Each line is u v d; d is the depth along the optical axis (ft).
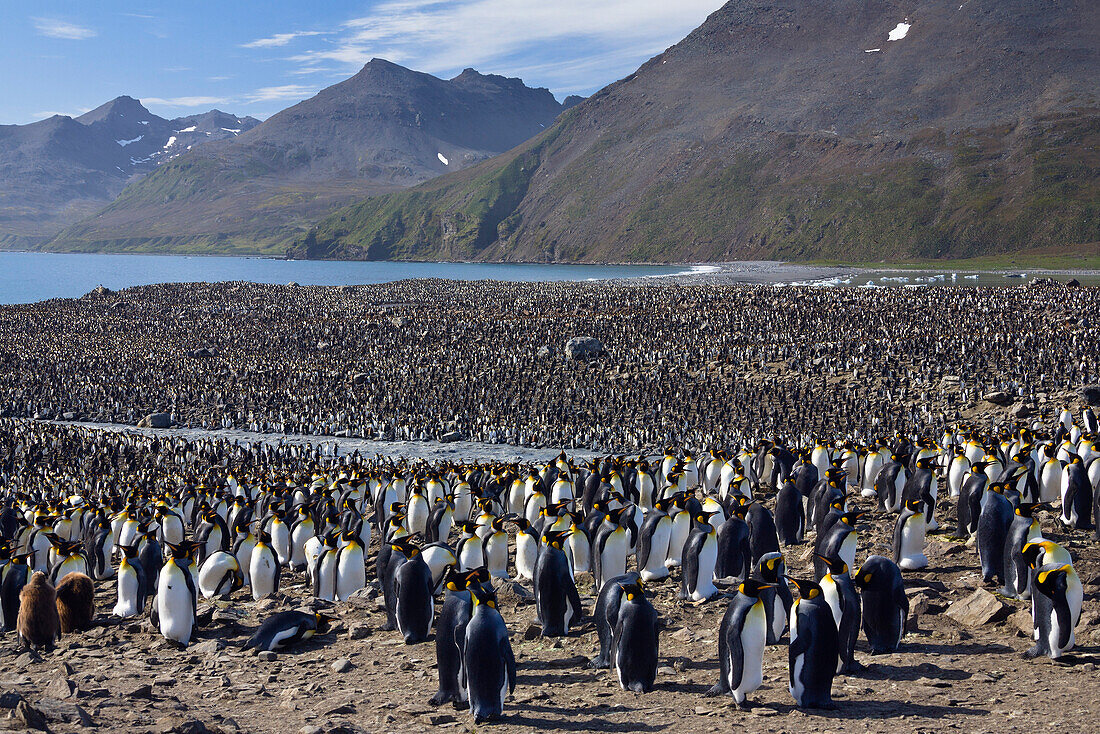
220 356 240.73
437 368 210.38
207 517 65.67
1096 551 52.54
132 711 33.06
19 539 65.98
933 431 133.28
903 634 39.65
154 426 179.52
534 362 209.26
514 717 32.94
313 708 34.68
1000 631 41.04
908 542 51.24
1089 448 72.28
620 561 48.06
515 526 62.44
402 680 38.58
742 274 616.80
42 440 147.54
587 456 142.72
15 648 44.42
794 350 194.39
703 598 46.96
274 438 168.04
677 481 69.26
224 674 40.19
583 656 40.47
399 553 47.78
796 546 60.08
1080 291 264.52
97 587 60.34
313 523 66.49
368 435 165.37
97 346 257.75
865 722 30.68
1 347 254.88
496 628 33.27
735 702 33.06
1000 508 47.47
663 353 202.39
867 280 543.39
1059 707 31.27
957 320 219.00
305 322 290.15
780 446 88.58
